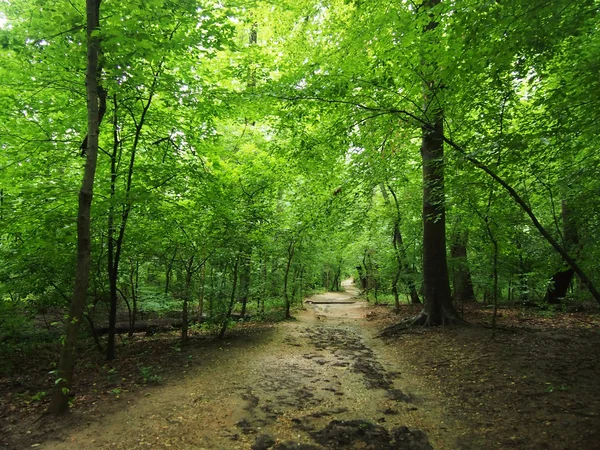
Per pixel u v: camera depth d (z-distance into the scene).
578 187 7.12
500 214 7.66
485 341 8.16
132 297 10.34
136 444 4.17
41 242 6.98
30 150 7.61
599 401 4.78
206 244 8.78
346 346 9.46
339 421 4.78
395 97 7.51
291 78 7.60
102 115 6.83
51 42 6.48
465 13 4.76
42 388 5.95
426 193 10.12
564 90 5.13
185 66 8.06
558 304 12.96
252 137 13.88
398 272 15.57
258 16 12.16
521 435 4.16
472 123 6.62
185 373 6.88
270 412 5.13
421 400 5.55
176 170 8.21
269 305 16.34
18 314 8.16
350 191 10.48
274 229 12.51
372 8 7.75
